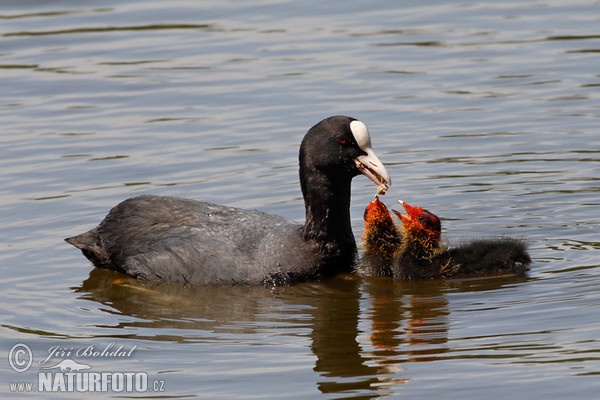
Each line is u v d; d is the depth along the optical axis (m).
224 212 13.84
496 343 11.02
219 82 20.48
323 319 12.05
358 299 12.68
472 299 12.41
